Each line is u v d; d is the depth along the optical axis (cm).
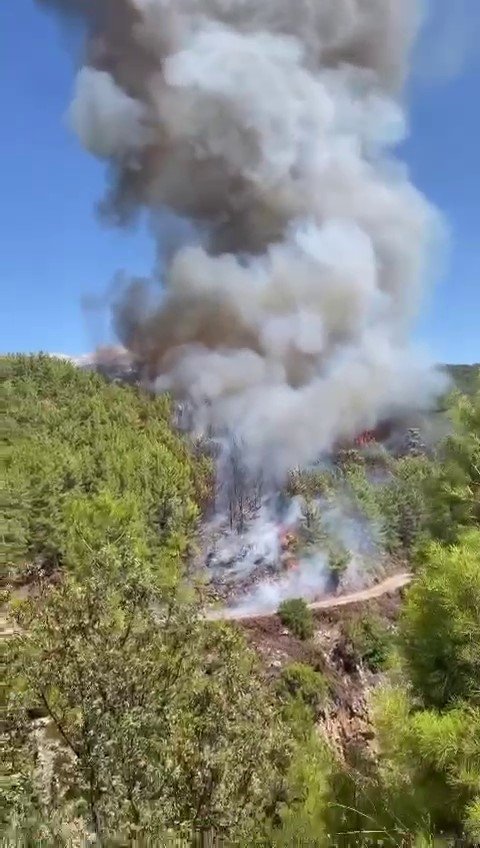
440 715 734
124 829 775
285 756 1045
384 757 748
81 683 836
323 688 3056
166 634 966
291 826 790
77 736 839
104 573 978
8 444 5050
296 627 3675
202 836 831
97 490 4184
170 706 873
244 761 948
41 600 956
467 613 720
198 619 1023
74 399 7188
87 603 903
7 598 1122
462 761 657
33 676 843
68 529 2347
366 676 3516
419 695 790
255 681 1086
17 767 806
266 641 3469
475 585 722
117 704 832
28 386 7175
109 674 839
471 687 736
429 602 784
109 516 2422
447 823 689
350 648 3647
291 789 975
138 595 955
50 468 4075
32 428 5878
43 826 762
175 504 4469
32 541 2952
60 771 830
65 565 1989
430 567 820
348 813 747
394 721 719
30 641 866
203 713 943
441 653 768
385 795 727
